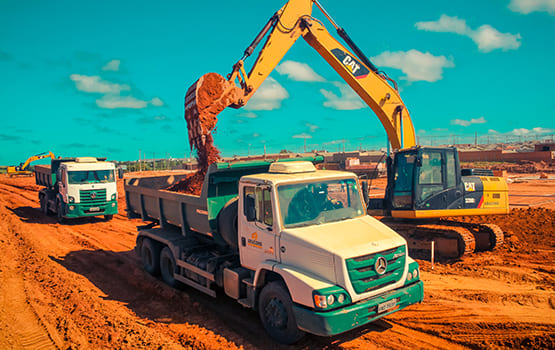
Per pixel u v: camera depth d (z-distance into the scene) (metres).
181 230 9.29
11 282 8.93
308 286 5.27
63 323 6.73
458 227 10.92
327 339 5.96
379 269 5.52
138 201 10.87
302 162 6.94
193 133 10.70
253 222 6.47
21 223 17.50
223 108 10.94
